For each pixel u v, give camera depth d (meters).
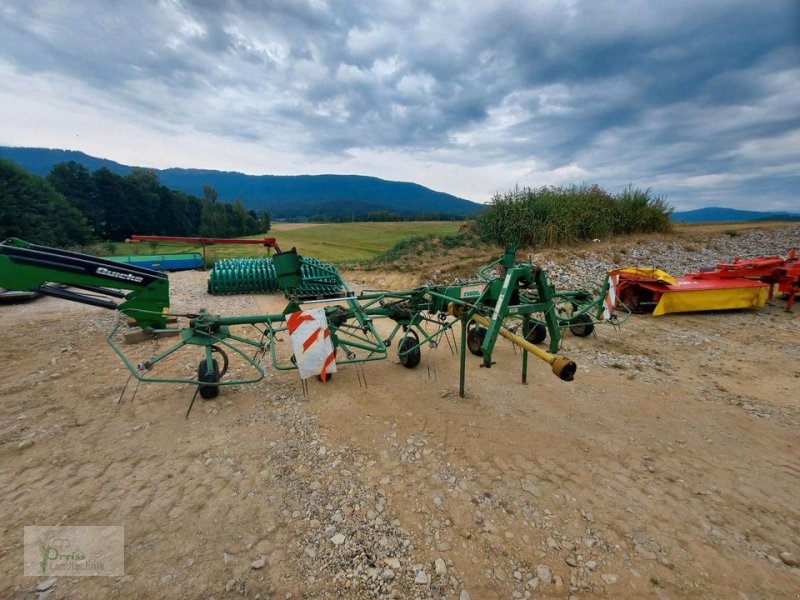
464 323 4.91
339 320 5.45
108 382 5.27
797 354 6.57
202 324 4.79
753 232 19.75
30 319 8.51
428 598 2.38
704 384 5.44
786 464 3.66
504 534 2.86
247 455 3.74
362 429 4.22
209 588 2.41
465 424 4.34
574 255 14.59
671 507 3.13
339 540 2.78
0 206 37.50
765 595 2.43
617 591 2.45
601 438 4.08
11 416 4.36
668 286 8.97
